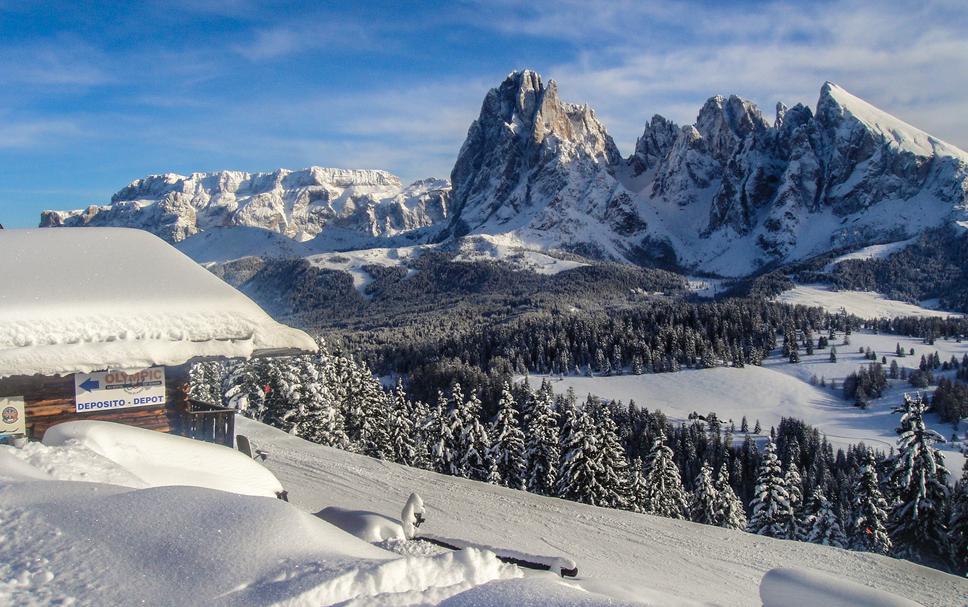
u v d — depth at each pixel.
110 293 10.31
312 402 41.22
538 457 42.47
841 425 127.06
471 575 5.11
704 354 155.38
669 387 144.25
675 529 17.38
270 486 9.76
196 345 10.53
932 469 29.23
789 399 139.38
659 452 44.97
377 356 165.00
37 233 11.40
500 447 43.22
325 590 4.36
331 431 41.59
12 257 10.51
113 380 10.69
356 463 21.75
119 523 5.25
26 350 9.32
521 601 4.43
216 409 12.29
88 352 9.67
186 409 11.29
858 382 142.88
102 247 11.35
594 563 14.34
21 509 5.52
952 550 29.30
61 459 7.30
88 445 8.13
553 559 9.40
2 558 4.73
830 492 78.56
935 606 13.77
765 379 148.12
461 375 117.12
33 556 4.75
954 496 30.22
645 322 177.12
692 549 16.02
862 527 35.12
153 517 5.34
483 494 19.27
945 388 128.75
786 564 15.47
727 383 145.62
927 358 158.50
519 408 102.06
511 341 167.12
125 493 5.86
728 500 44.38
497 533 15.94
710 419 118.44
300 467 20.91
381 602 4.34
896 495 30.16
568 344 163.62
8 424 10.02
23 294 9.77
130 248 11.59
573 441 37.34
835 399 141.00
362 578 4.56
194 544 4.91
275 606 4.12
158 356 10.10
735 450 98.75
